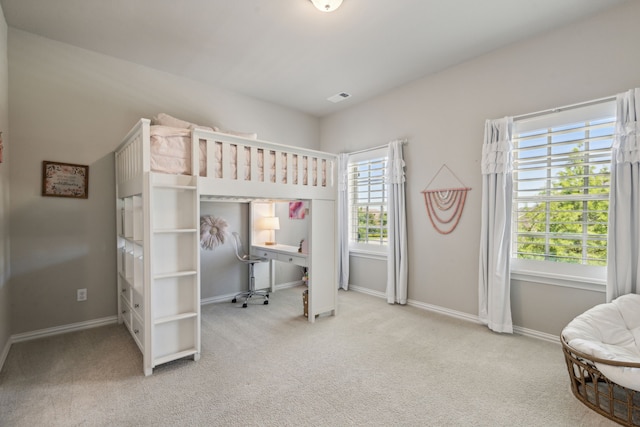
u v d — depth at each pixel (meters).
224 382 2.09
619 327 2.09
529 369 2.28
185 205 2.42
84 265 3.07
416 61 3.30
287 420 1.72
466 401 1.90
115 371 2.22
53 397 1.91
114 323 3.21
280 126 4.60
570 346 1.90
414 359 2.43
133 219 2.59
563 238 2.73
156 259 2.29
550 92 2.75
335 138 4.88
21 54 2.74
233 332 2.95
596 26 2.50
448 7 2.41
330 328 3.07
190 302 2.43
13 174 2.71
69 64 2.97
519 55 2.92
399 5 2.38
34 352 2.52
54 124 2.90
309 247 3.27
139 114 3.37
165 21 2.59
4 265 2.49
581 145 2.64
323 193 3.38
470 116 3.28
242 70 3.50
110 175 3.21
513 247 3.03
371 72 3.55
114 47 3.02
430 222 3.65
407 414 1.78
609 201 2.39
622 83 2.39
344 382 2.10
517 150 2.94
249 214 4.39
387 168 3.97
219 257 4.08
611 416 1.70
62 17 2.54
